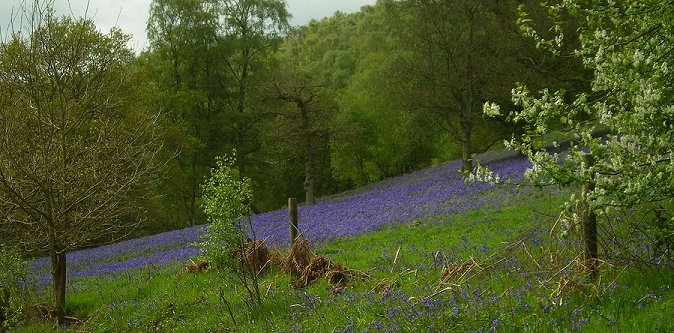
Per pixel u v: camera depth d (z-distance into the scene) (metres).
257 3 48.97
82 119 14.05
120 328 12.26
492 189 26.33
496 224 17.72
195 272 15.66
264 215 40.62
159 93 45.97
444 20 35.41
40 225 14.04
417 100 36.19
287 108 43.72
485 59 35.12
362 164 63.09
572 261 7.85
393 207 28.39
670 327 5.80
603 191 6.63
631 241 8.23
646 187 6.43
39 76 13.44
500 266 9.56
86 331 12.76
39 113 13.14
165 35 48.16
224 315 10.84
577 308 6.62
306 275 12.52
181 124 44.53
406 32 37.66
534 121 7.58
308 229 26.33
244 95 50.53
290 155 46.50
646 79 6.48
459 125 39.22
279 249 15.00
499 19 35.06
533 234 11.70
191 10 47.84
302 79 40.38
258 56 51.72
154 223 48.84
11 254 14.09
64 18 17.39
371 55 64.81
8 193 12.96
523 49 33.59
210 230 11.32
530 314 6.74
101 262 29.95
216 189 11.24
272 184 53.03
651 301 6.65
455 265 10.14
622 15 6.98
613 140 6.87
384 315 8.01
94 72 16.78
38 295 15.34
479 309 7.10
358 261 15.17
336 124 41.94
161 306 12.75
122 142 14.91
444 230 18.89
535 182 7.11
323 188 68.75
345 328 7.70
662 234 7.82
